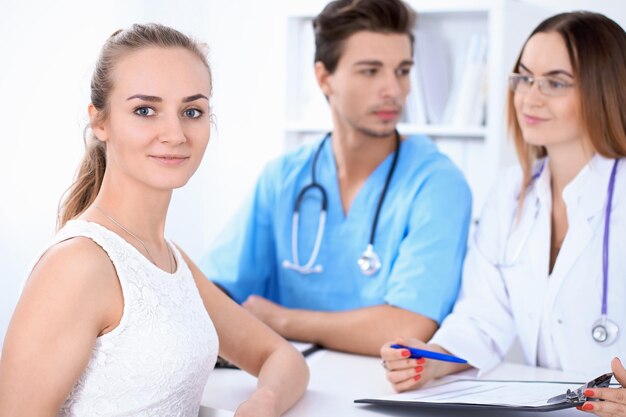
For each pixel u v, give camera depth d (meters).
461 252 1.81
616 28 1.58
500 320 1.69
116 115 1.10
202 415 1.27
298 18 2.77
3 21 2.20
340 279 1.89
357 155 1.89
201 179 3.06
